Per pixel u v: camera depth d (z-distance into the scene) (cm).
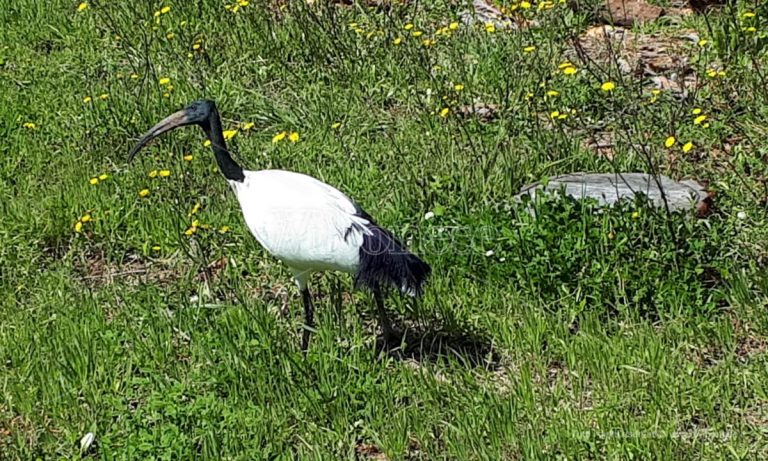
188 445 330
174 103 466
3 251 403
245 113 466
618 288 368
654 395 340
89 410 348
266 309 375
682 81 456
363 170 431
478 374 352
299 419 341
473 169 419
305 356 359
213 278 394
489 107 464
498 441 330
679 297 365
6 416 348
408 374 349
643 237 378
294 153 442
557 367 356
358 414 341
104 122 458
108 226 414
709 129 439
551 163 424
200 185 430
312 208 353
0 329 372
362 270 349
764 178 418
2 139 457
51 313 379
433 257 383
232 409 343
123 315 377
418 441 335
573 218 385
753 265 378
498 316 368
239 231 405
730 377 344
